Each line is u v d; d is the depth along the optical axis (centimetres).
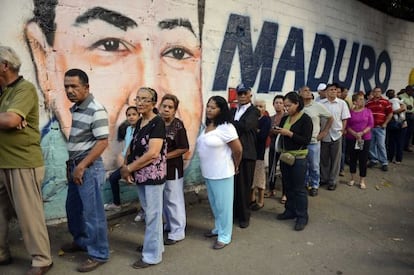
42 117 429
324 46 848
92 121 338
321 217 516
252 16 656
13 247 392
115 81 484
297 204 478
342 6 886
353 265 383
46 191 443
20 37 407
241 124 462
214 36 597
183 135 418
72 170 349
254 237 443
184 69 561
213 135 400
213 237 439
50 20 424
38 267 342
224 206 411
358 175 750
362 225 493
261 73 693
